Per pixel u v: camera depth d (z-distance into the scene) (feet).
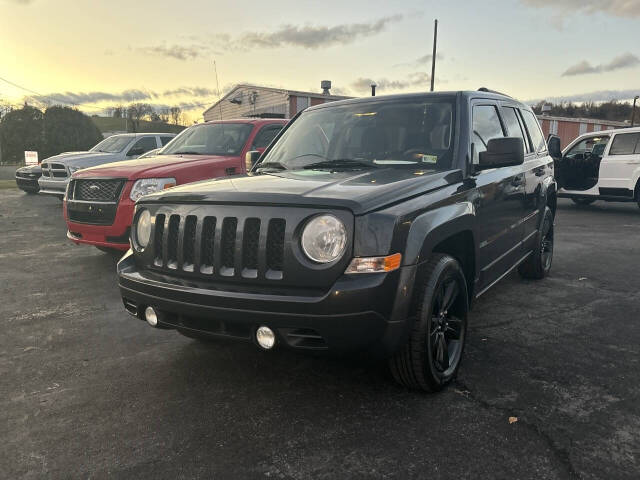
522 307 15.43
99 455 8.01
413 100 12.69
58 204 45.03
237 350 12.17
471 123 11.96
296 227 8.26
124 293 10.07
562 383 10.30
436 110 12.16
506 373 10.80
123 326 14.05
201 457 7.91
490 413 9.14
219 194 9.00
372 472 7.48
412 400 9.66
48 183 37.99
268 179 10.21
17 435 8.61
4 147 114.11
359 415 9.12
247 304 8.32
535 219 16.92
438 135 11.68
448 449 8.04
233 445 8.23
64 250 24.98
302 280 8.21
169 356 11.92
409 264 8.55
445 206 9.75
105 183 18.93
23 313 15.24
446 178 10.31
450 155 11.24
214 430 8.70
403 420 8.93
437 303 9.73
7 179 81.76
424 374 9.40
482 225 11.52
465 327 10.75
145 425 8.89
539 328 13.57
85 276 19.69
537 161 16.84
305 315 8.05
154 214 9.78
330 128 13.07
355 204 8.16
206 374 10.91
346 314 8.00
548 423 8.77
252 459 7.85
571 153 42.52
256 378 10.69
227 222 8.81
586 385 10.21
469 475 7.38
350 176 10.15
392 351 8.75
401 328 8.61
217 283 8.84
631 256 23.03
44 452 8.11
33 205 44.29
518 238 15.07
